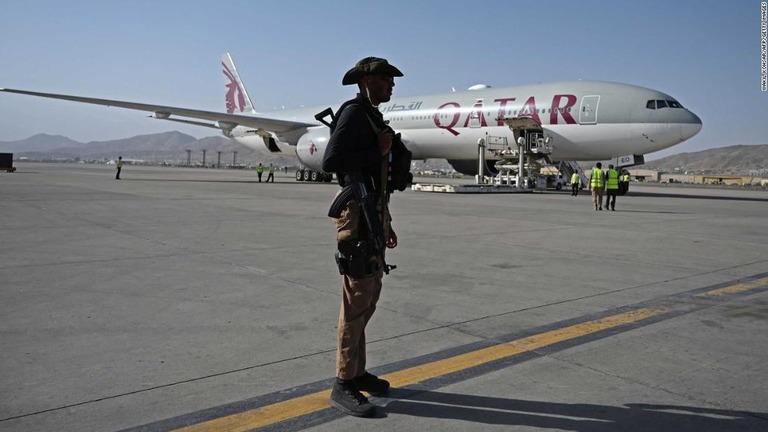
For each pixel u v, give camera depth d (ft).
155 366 12.37
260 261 25.21
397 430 9.78
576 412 10.55
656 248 32.17
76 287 19.52
